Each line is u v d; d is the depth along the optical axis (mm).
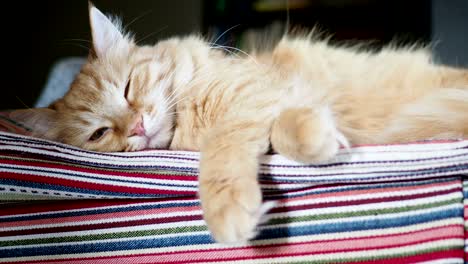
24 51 3748
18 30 3723
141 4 3789
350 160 855
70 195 935
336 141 853
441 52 2729
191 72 1285
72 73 2557
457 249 835
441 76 1421
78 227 974
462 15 2812
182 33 3785
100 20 1393
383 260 860
